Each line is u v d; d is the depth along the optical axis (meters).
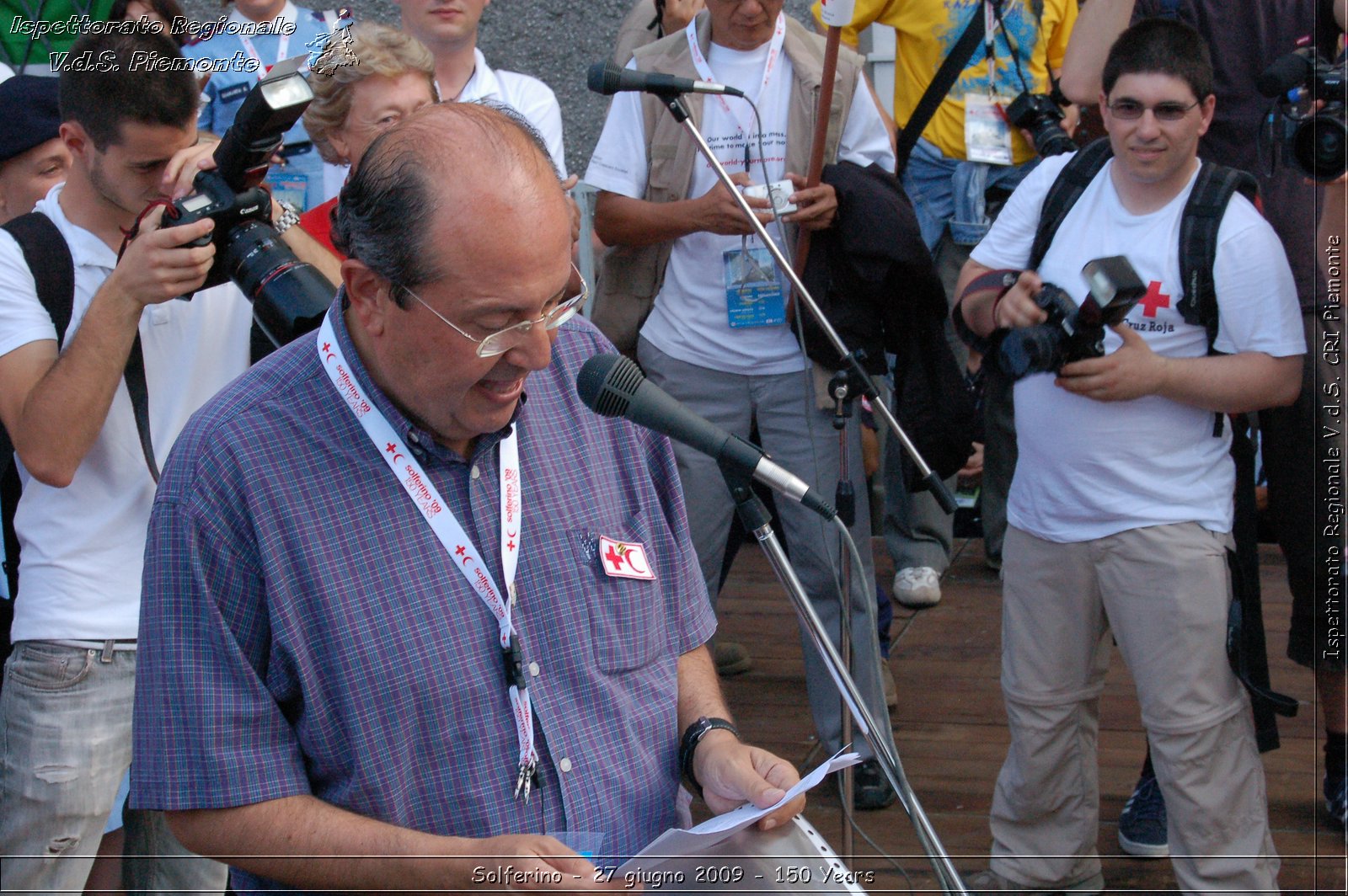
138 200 2.25
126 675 2.30
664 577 1.77
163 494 1.51
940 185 4.17
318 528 1.51
